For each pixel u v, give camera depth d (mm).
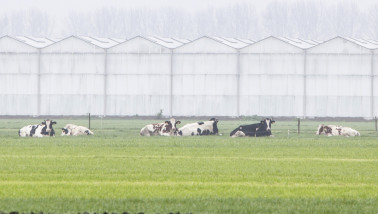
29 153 83438
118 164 71438
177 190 55188
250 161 74938
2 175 62875
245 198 51875
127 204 49312
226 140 107188
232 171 66438
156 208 48000
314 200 51281
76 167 68688
